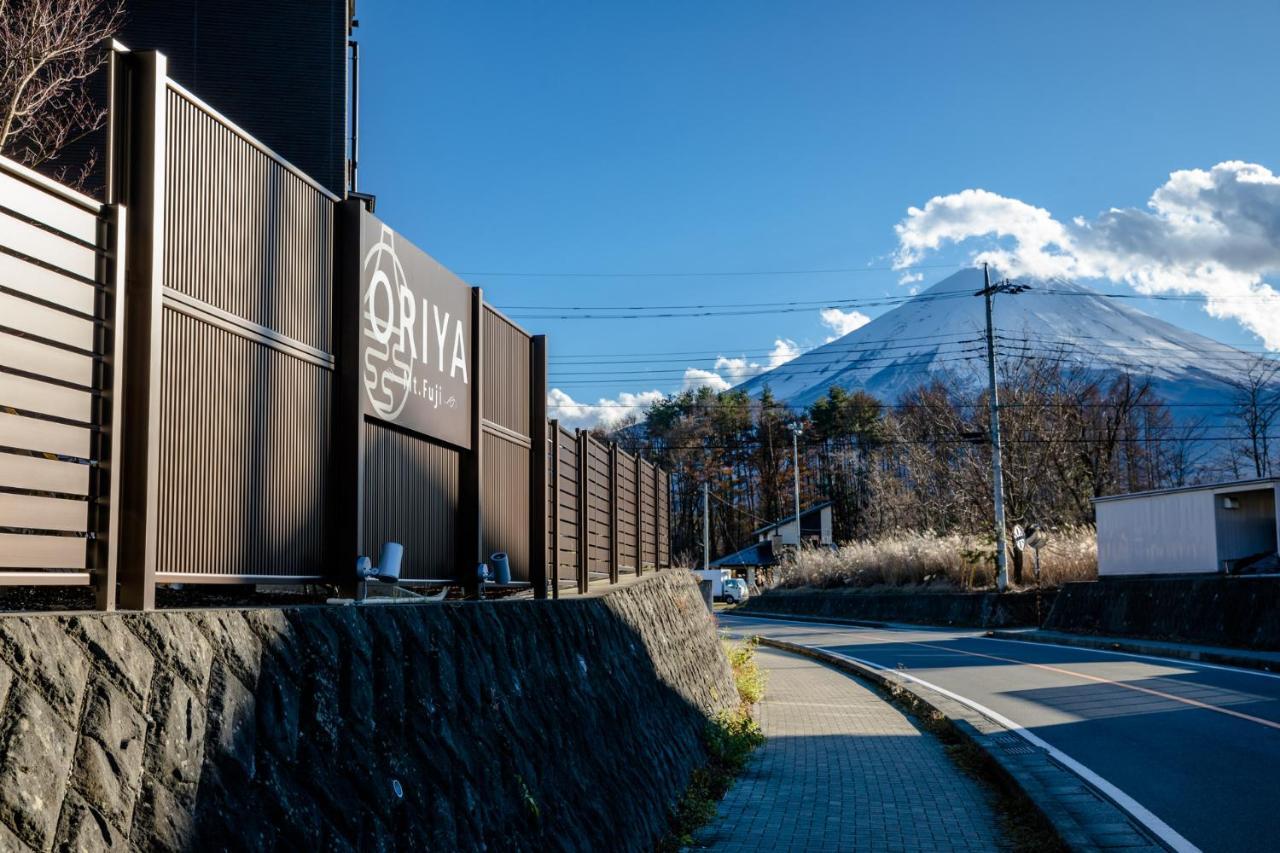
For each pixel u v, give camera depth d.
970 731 11.72
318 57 19.83
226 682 3.22
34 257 3.18
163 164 3.86
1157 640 25.08
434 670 4.73
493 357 8.58
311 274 5.34
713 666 14.14
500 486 8.67
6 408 3.05
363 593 5.49
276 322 4.96
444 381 7.16
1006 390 50.22
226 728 3.16
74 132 14.30
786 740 12.20
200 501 4.29
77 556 3.29
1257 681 15.91
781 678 20.00
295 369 5.14
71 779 2.54
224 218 4.50
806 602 51.59
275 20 19.75
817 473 84.88
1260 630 21.91
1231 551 27.94
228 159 4.55
